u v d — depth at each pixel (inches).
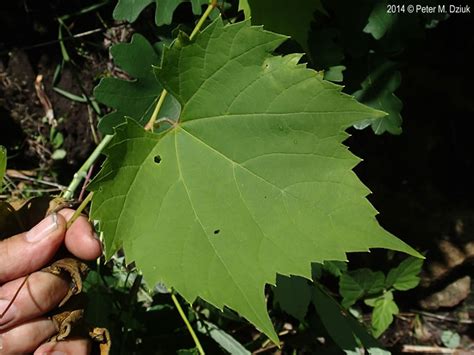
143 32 16.6
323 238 8.5
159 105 9.7
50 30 16.9
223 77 8.8
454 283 18.7
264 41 8.5
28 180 17.8
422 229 18.0
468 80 16.9
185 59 8.7
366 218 8.4
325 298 15.4
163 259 8.5
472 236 17.8
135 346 14.9
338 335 15.0
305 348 16.9
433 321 19.2
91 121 17.5
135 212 8.6
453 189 18.0
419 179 17.9
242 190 8.8
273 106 8.7
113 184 8.4
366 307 18.3
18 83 17.1
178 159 9.0
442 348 18.7
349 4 13.4
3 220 10.5
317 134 8.6
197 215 8.8
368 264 18.3
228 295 8.4
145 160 8.8
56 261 10.2
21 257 9.8
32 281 9.8
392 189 17.9
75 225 10.2
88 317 14.2
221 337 15.0
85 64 17.2
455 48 16.5
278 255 8.5
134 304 15.3
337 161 8.6
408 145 17.5
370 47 13.8
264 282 8.4
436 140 17.6
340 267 16.6
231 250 8.6
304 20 11.5
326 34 13.3
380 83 14.0
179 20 14.5
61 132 17.6
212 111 9.0
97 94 13.0
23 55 17.0
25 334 9.9
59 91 17.1
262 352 17.0
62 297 10.1
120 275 15.8
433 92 17.1
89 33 16.6
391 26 13.2
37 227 9.9
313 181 8.6
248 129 8.9
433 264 18.2
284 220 8.7
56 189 17.8
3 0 16.5
